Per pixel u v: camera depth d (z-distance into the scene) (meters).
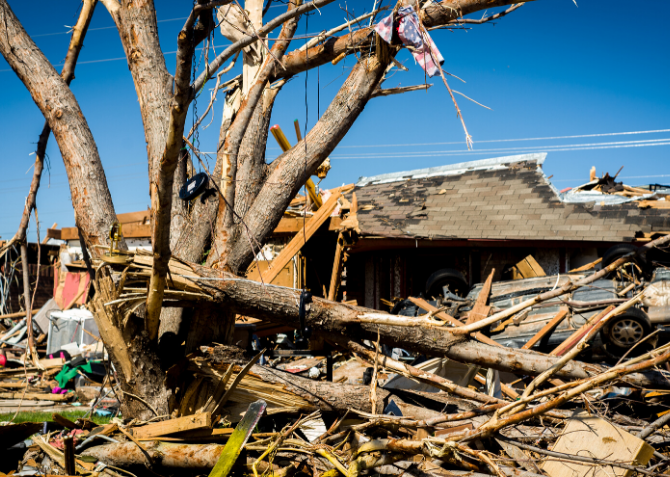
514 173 14.57
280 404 5.09
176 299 4.89
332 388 5.20
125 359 4.84
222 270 5.11
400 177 16.84
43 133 6.10
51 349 13.10
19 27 5.89
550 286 8.33
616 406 5.25
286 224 12.38
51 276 21.98
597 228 11.67
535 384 4.24
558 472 3.99
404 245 12.82
